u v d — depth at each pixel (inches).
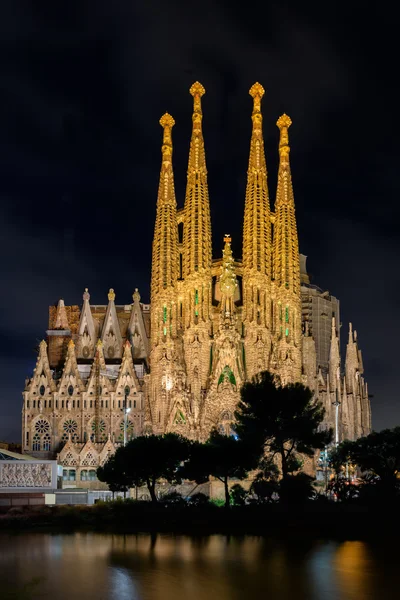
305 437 3939.5
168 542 2544.3
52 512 3462.1
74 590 1656.0
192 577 1807.3
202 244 6235.2
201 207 6299.2
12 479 4188.0
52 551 2294.5
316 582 1740.9
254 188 6348.4
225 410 5876.0
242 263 6378.0
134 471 3651.6
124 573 1867.6
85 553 2239.2
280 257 6309.1
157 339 6092.5
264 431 3964.1
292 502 3442.4
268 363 6102.4
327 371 7667.3
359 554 2191.2
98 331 7057.1
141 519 3321.9
